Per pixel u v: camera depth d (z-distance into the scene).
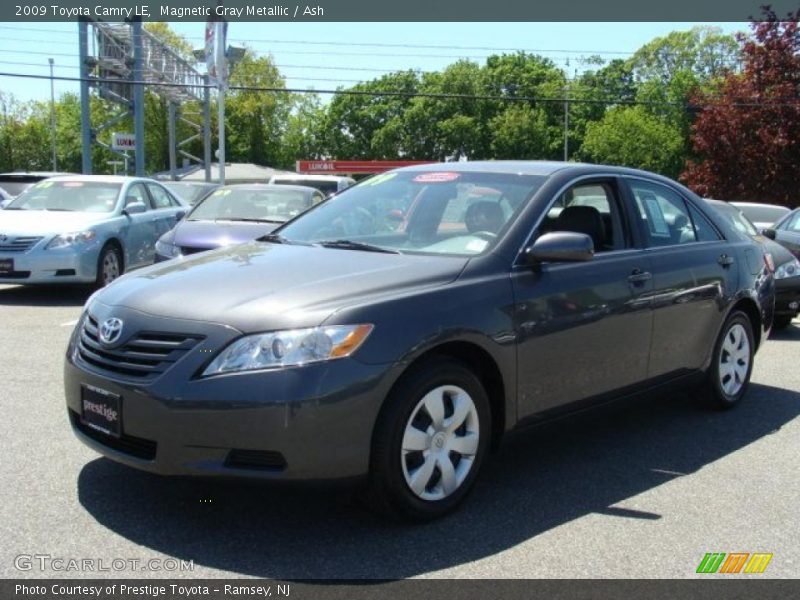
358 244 4.63
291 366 3.46
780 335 9.59
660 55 77.88
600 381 4.76
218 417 3.46
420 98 76.00
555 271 4.49
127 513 3.91
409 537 3.76
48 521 3.80
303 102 79.06
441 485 3.93
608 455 5.04
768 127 26.77
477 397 4.04
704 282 5.55
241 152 74.19
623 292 4.84
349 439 3.54
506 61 80.12
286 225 5.33
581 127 76.69
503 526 3.92
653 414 5.98
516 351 4.20
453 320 3.89
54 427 5.14
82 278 10.57
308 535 3.75
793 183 26.62
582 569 3.51
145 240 12.16
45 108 82.75
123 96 33.47
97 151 77.44
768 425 5.75
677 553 3.70
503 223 4.53
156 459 3.57
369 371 3.57
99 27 28.52
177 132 65.38
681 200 5.79
